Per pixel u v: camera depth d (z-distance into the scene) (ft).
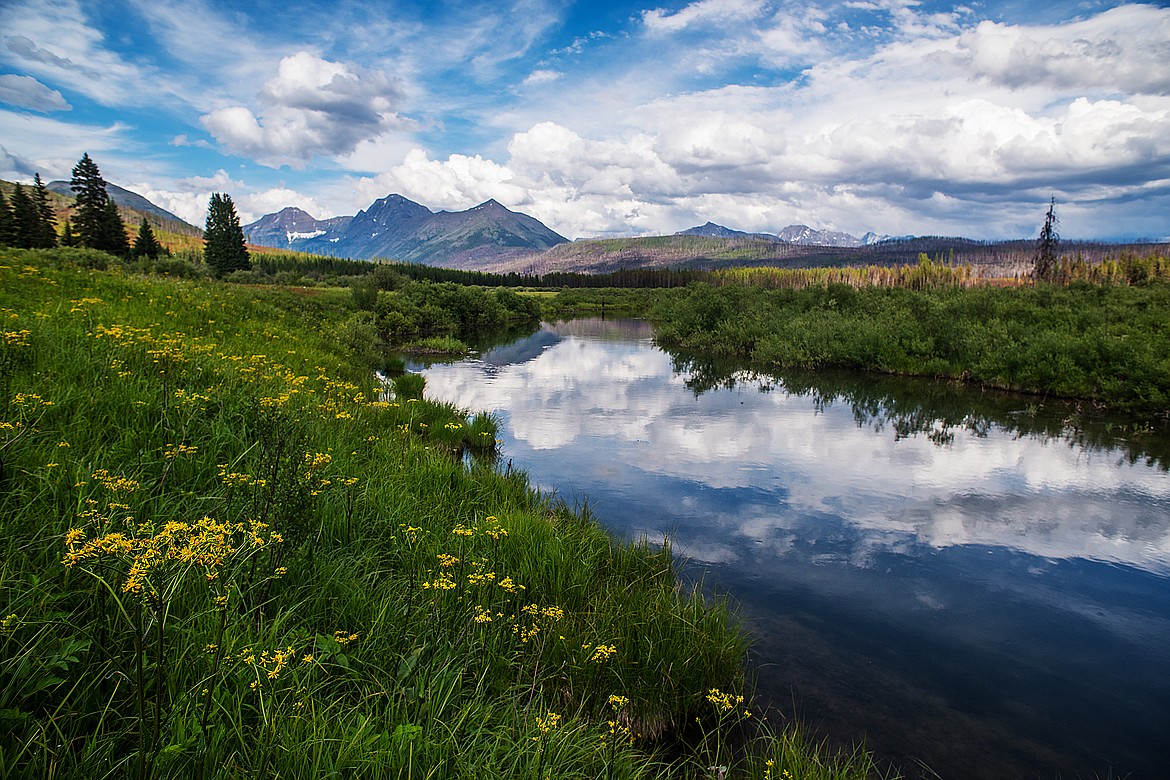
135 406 20.94
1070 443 51.13
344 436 28.63
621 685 16.38
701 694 16.81
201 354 31.22
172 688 9.75
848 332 98.22
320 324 84.94
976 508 36.50
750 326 120.16
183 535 10.84
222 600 11.64
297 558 15.72
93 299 37.88
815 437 52.75
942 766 16.05
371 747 10.28
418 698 12.04
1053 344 72.64
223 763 9.14
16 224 223.30
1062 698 19.42
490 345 139.23
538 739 11.41
